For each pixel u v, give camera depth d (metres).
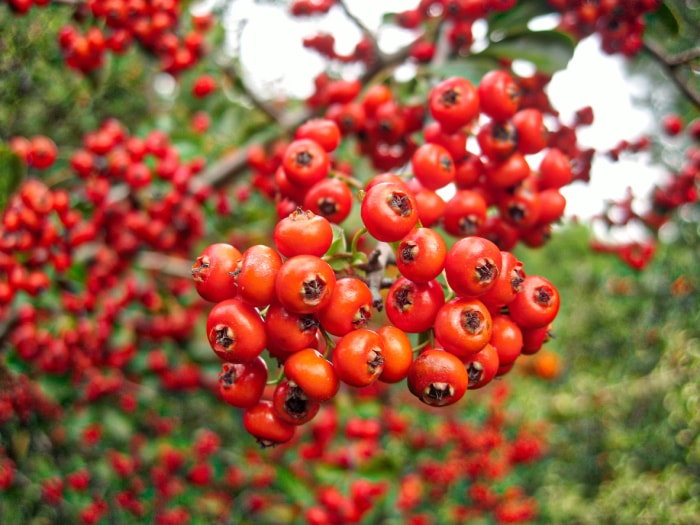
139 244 0.18
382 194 0.08
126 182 0.17
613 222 0.21
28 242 0.15
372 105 0.14
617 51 0.16
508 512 0.40
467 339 0.08
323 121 0.11
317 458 0.25
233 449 0.32
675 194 0.20
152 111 0.28
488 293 0.08
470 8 0.15
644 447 0.43
